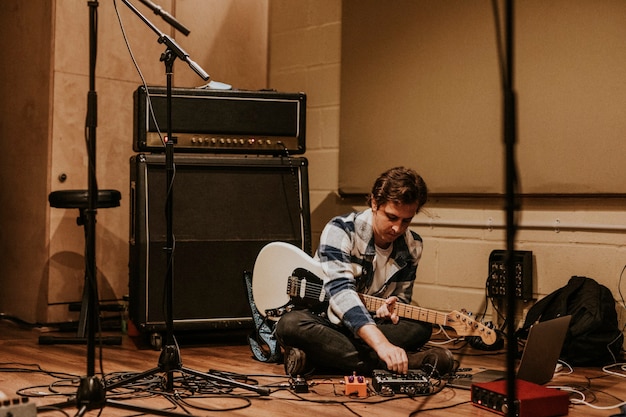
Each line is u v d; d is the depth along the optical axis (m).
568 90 3.53
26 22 4.18
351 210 4.42
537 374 2.69
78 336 3.64
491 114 3.79
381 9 4.22
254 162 3.68
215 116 3.62
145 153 3.57
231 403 2.44
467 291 3.93
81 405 2.07
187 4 4.48
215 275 3.57
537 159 3.63
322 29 4.57
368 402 2.49
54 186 4.04
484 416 2.34
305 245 3.70
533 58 3.64
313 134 4.61
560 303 3.39
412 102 4.09
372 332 2.63
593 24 3.46
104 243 4.21
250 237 3.62
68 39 4.06
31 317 4.14
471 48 3.85
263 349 3.27
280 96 3.72
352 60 4.36
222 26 4.65
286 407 2.40
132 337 3.79
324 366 2.89
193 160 3.58
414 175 2.72
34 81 4.12
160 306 3.48
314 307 2.98
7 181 4.32
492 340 2.74
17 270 4.25
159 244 3.48
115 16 4.21
